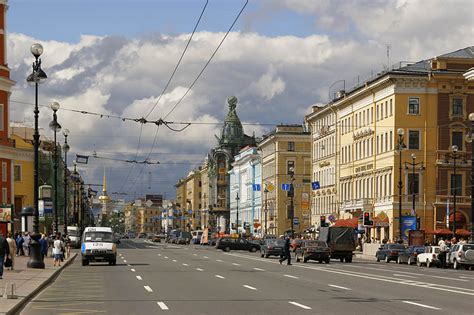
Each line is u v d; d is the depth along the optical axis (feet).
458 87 292.40
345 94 351.46
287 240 177.58
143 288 100.32
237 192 599.16
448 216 269.23
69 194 491.72
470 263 175.94
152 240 593.83
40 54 139.64
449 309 71.05
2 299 79.92
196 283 109.91
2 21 282.36
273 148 468.75
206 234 434.30
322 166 393.50
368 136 321.52
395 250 216.95
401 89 291.99
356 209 324.60
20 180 362.74
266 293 90.79
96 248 168.35
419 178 290.56
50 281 116.78
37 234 146.10
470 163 291.38
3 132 287.28
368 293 90.84
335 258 222.07
